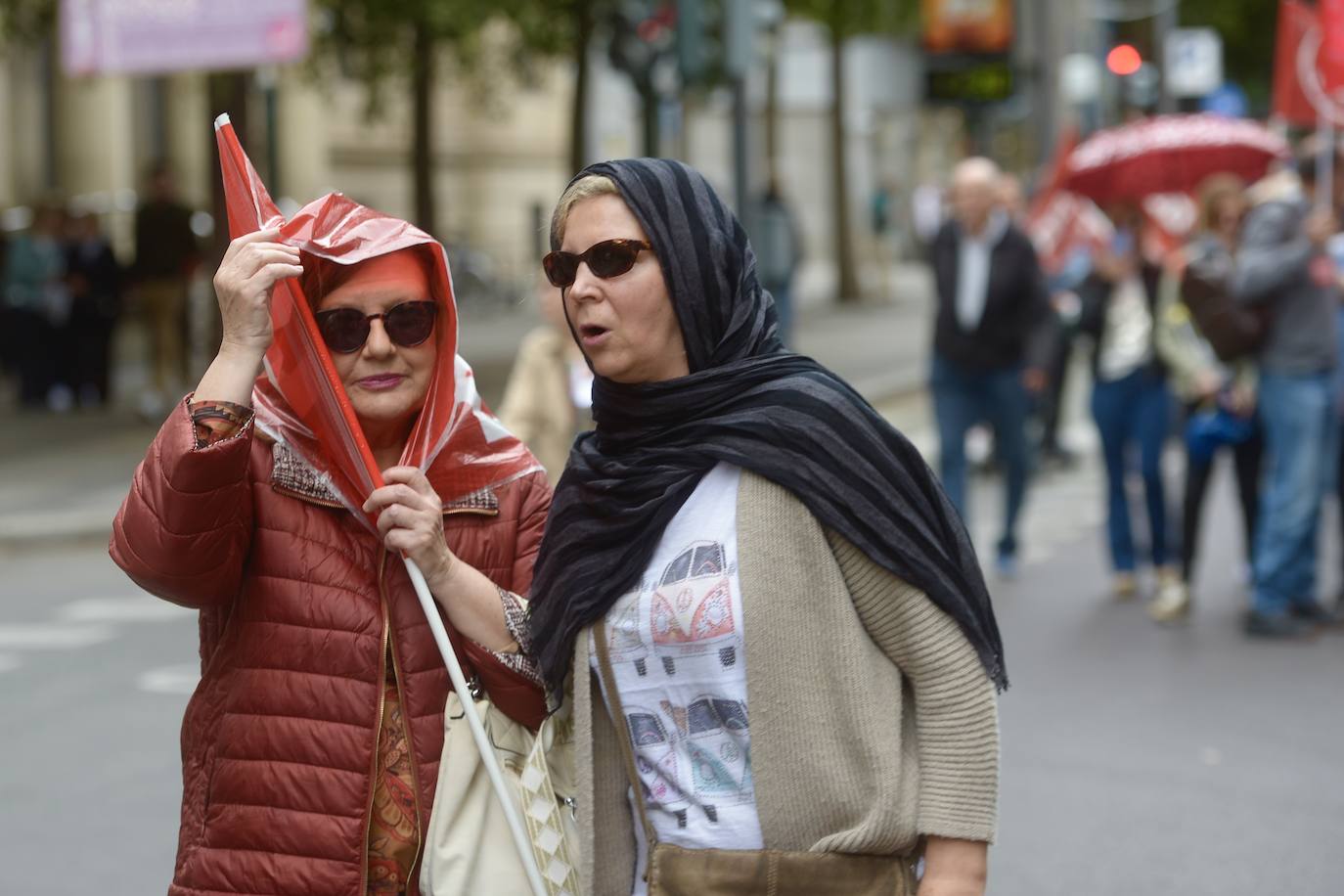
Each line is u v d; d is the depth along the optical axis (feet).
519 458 21.88
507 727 20.88
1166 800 44.37
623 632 19.48
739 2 85.25
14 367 134.21
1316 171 64.18
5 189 209.56
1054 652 61.26
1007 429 73.00
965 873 19.08
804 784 18.85
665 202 19.31
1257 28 309.42
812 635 18.89
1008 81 140.15
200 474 19.53
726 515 19.19
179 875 20.94
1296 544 63.21
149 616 69.92
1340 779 46.03
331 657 20.57
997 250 71.31
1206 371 64.85
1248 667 58.65
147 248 129.49
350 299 20.80
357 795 20.39
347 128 265.54
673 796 19.45
